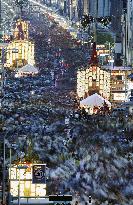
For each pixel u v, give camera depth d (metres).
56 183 142.12
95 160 161.62
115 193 138.12
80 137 191.38
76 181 144.88
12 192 136.25
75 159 161.88
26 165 136.62
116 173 151.88
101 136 195.12
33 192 136.25
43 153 167.50
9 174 136.62
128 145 182.50
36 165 132.88
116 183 144.50
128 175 151.00
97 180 146.00
